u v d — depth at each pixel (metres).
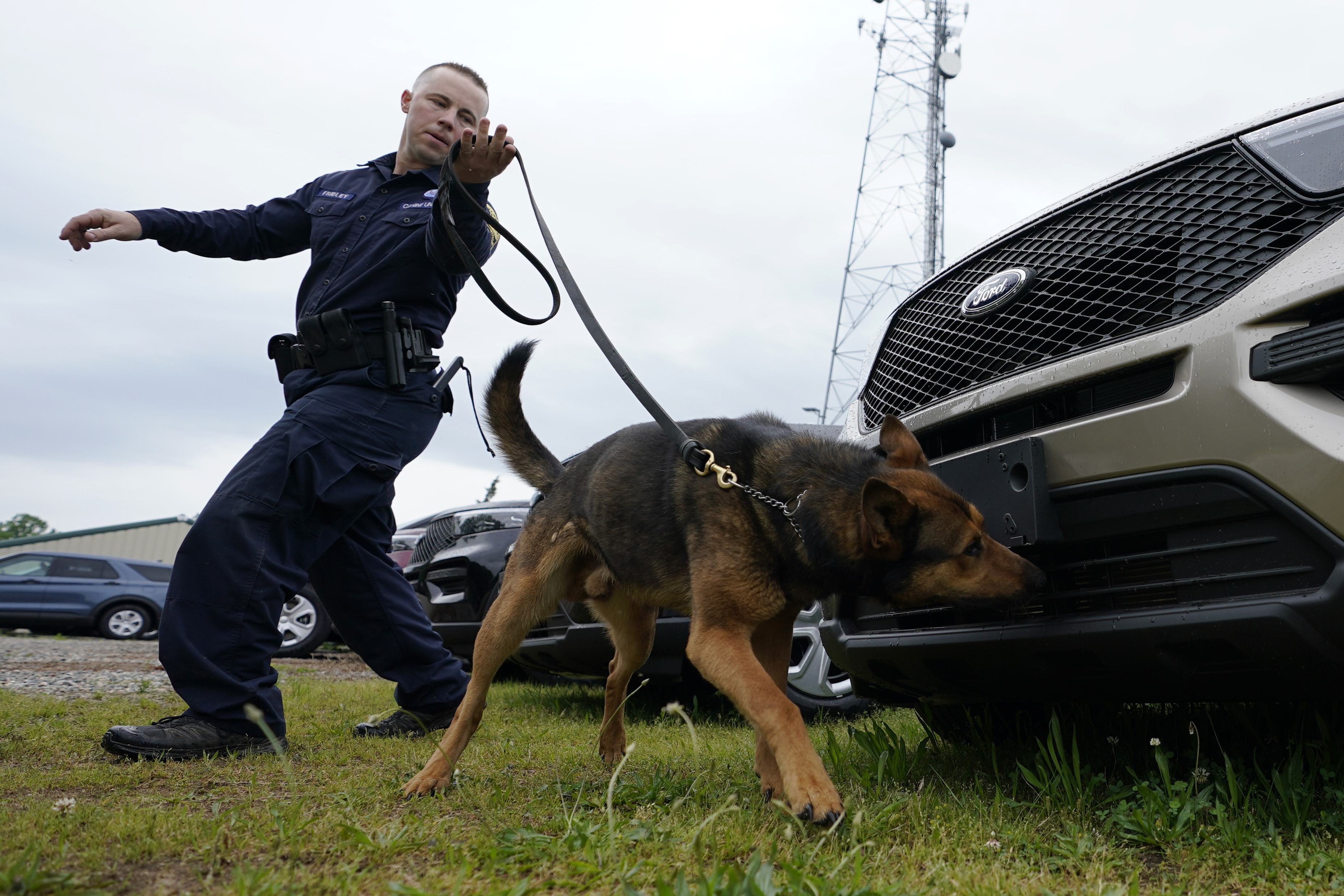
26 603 15.50
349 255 3.67
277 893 1.60
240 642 3.26
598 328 2.90
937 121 26.97
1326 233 1.96
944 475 2.79
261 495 3.30
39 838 1.95
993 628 2.49
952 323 2.95
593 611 3.49
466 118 3.88
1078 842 2.00
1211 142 2.36
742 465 2.71
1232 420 1.98
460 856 1.87
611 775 2.92
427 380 3.72
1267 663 1.95
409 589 4.11
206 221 3.66
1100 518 2.27
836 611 3.14
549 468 3.53
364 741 3.68
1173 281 2.23
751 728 4.28
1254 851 1.92
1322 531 1.83
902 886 1.68
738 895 1.52
